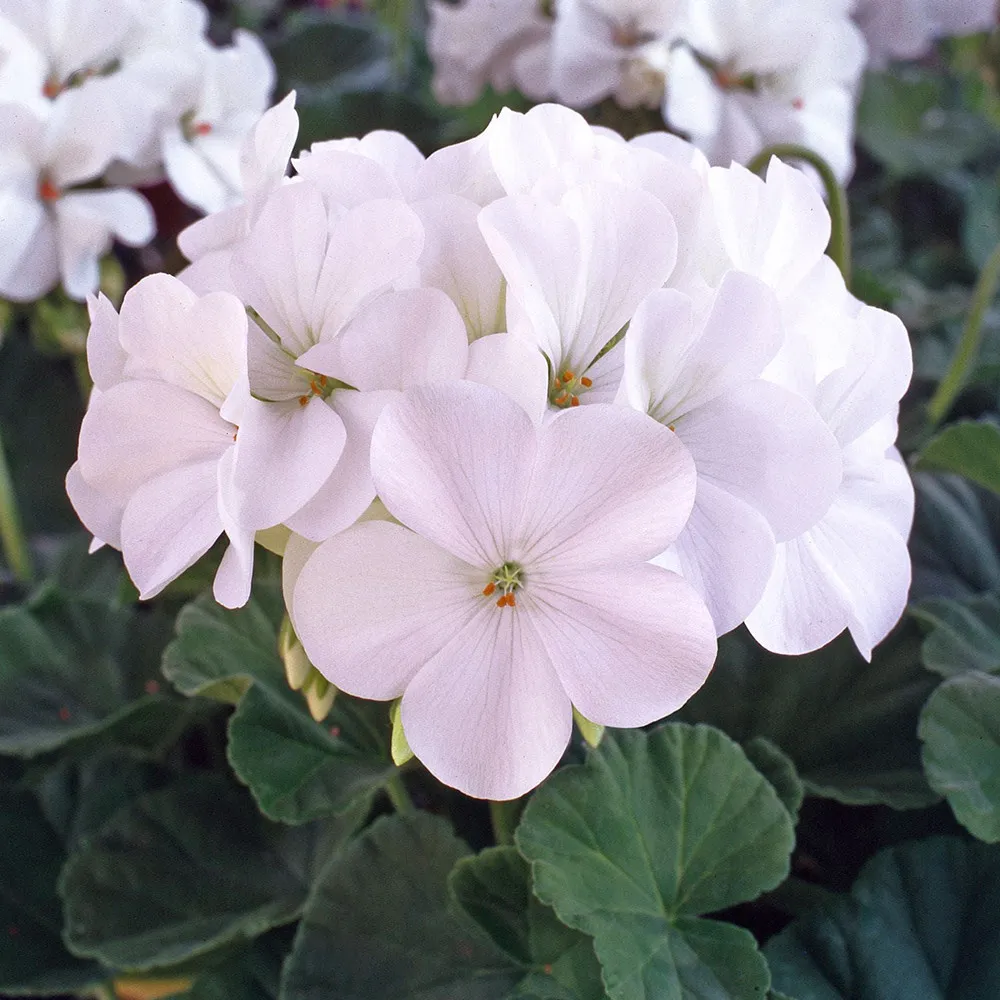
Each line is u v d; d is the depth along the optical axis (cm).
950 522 29
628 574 13
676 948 19
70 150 26
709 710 25
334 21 54
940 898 21
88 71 27
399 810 23
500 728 14
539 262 14
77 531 41
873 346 16
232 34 54
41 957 26
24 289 27
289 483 14
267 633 24
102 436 15
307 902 22
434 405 13
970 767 21
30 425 43
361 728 23
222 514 13
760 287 14
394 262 14
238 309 14
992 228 47
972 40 50
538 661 14
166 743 29
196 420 15
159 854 25
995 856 22
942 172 50
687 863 20
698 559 14
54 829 27
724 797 20
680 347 14
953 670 23
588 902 18
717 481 15
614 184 15
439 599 14
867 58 43
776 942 21
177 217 41
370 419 14
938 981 21
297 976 21
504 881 20
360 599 14
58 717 29
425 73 55
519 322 14
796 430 14
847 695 25
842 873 24
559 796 19
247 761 21
